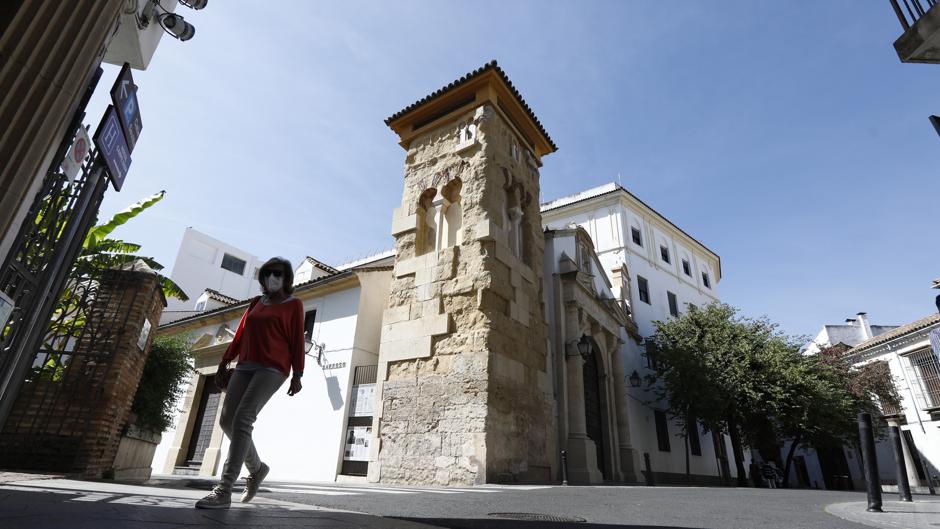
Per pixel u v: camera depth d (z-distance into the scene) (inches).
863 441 197.8
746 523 142.4
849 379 912.9
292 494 189.3
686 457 834.2
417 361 483.5
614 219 1062.4
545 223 1181.1
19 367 151.1
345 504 151.4
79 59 140.9
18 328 145.3
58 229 155.3
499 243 511.2
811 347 1409.9
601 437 682.8
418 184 585.9
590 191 1141.7
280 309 128.2
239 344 130.4
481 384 431.8
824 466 1183.6
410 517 128.5
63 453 222.8
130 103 180.2
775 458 1086.4
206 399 709.3
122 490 145.1
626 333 889.5
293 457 558.3
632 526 127.0
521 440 459.2
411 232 560.7
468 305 475.2
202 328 782.5
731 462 1015.6
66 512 79.8
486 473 397.7
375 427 480.1
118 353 248.8
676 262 1191.6
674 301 1115.9
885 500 264.5
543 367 544.4
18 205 126.8
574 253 696.4
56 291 162.7
